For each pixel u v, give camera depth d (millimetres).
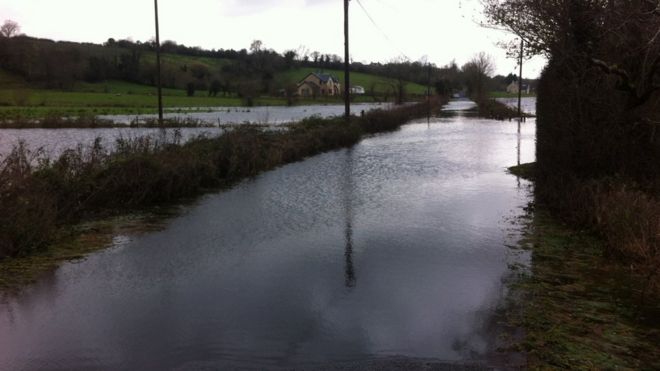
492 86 94000
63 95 83062
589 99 8914
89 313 5016
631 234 6469
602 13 7883
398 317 4898
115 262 6703
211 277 6094
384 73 112562
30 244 7188
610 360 3979
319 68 140625
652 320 4742
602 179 8398
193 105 80000
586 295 5398
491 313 4953
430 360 4035
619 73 8148
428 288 5684
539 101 11648
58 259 6848
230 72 115812
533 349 4176
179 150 12844
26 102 66875
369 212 9836
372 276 6113
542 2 8961
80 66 104375
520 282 5828
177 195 11398
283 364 3998
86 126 34406
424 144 24656
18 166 8375
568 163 9484
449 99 107688
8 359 4078
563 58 9000
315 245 7508
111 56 115812
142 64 112938
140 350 4238
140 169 10609
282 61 129500
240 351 4219
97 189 9727
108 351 4219
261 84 103250
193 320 4840
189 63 125375
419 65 107125
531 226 8531
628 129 8656
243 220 9180
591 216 7770
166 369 3928
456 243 7562
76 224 8844
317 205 10555
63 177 9266
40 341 4402
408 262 6664
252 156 15273
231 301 5324
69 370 3914
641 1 7332
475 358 4055
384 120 34656
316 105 85062
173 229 8516
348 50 29031
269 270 6355
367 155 20172
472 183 13336
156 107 73438
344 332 4574
